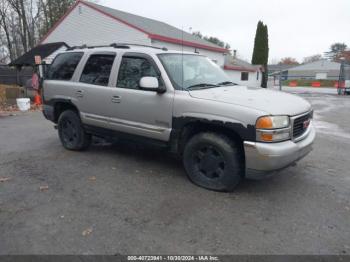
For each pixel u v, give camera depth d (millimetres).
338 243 2752
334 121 9766
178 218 3164
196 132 4035
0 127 8109
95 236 2828
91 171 4527
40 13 31688
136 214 3238
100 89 4789
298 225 3057
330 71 62562
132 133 4555
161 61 4215
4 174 4391
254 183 4125
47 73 5910
